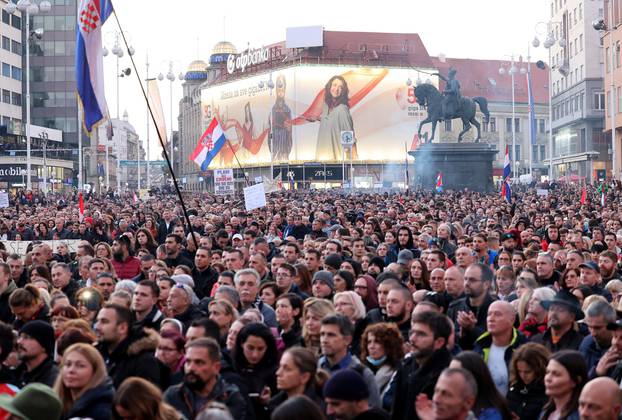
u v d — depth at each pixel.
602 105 128.50
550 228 25.14
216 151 41.94
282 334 12.86
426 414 8.86
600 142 129.62
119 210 54.00
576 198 60.53
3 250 23.41
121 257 21.52
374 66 166.50
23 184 129.88
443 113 81.00
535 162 185.62
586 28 128.75
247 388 10.45
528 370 10.19
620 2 100.12
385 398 10.62
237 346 10.70
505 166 49.59
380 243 24.17
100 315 10.83
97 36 23.70
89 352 9.30
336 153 165.12
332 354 10.37
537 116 186.25
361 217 35.47
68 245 29.95
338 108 164.75
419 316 10.15
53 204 68.94
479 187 78.69
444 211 41.94
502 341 11.32
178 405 9.57
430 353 10.05
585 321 11.45
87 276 20.03
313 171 164.25
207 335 10.94
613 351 10.53
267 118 170.88
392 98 167.25
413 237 26.56
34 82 154.25
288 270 15.88
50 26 153.62
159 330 12.99
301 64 164.12
